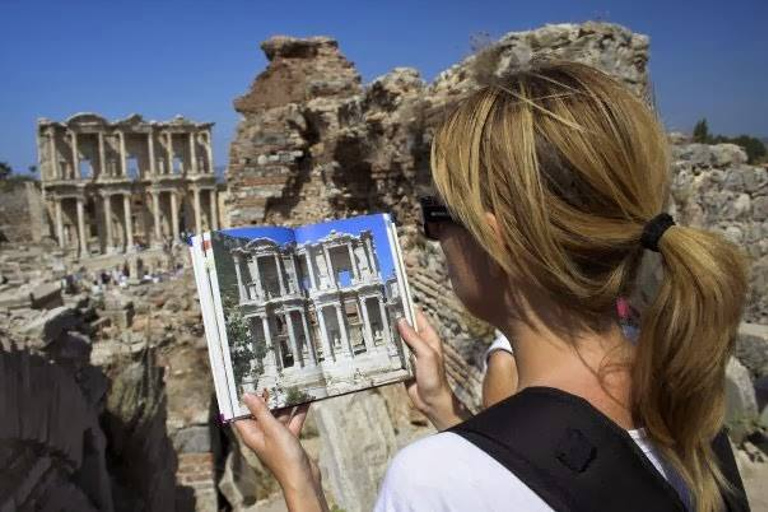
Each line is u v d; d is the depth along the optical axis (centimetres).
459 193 169
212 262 239
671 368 152
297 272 262
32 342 644
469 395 906
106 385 824
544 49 827
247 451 1315
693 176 1177
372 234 277
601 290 161
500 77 184
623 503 137
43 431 504
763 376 1100
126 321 1531
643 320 164
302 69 2028
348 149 1449
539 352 172
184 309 1705
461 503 133
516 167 158
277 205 1930
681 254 158
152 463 917
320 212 1855
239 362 235
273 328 248
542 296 169
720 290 154
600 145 158
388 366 270
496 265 176
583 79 170
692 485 151
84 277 3319
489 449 138
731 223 1206
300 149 1909
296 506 202
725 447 183
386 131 1204
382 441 933
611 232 158
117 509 755
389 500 142
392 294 276
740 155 1234
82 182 7112
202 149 7919
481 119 169
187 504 1124
